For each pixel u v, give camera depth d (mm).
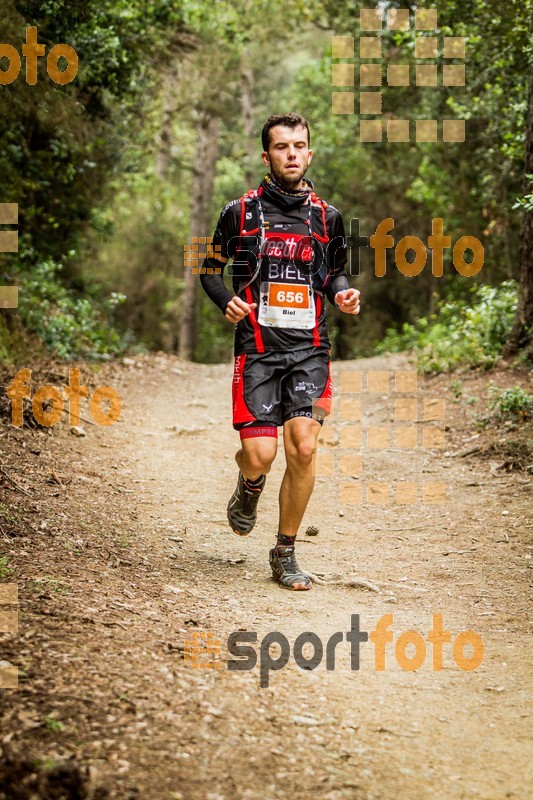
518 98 14664
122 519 6703
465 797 3203
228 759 3201
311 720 3648
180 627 4473
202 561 6051
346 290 5402
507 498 7863
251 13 27266
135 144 19844
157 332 36000
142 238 34750
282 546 5711
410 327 22141
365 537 7016
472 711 3949
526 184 12367
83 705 3357
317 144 31781
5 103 12102
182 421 11516
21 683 3447
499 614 5246
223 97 32531
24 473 7246
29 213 16250
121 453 9125
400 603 5422
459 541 6805
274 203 5504
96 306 21453
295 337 5520
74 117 14219
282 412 5617
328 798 3053
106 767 2980
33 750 2980
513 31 12938
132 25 14273
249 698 3750
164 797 2881
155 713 3418
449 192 22031
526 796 3244
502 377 12352
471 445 9664
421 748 3562
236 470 9172
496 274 21875
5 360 11789
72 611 4352
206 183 35031
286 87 42438
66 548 5586
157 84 19422
